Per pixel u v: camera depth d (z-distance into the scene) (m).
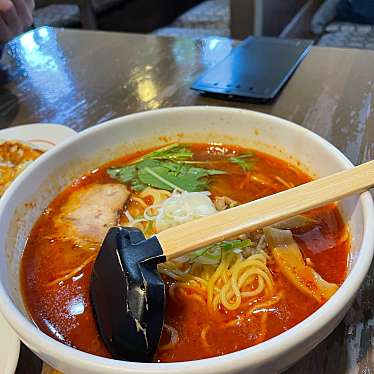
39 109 0.45
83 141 0.30
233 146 0.32
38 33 0.63
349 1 0.95
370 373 0.20
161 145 0.32
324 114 0.39
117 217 0.28
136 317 0.18
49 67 0.54
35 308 0.23
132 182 0.30
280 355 0.15
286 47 0.50
